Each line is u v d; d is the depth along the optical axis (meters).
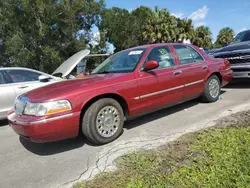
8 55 20.94
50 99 3.42
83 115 3.72
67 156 3.63
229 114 4.75
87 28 24.45
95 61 20.56
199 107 5.50
